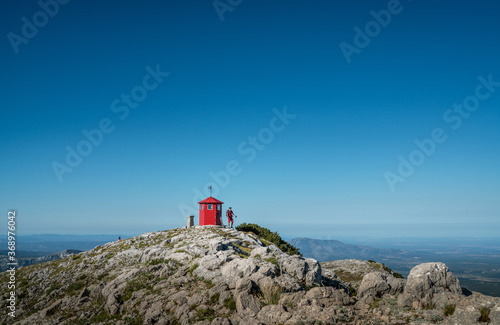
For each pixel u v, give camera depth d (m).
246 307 18.31
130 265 32.41
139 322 19.55
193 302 20.08
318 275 23.31
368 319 16.69
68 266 37.50
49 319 23.41
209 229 46.81
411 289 18.61
